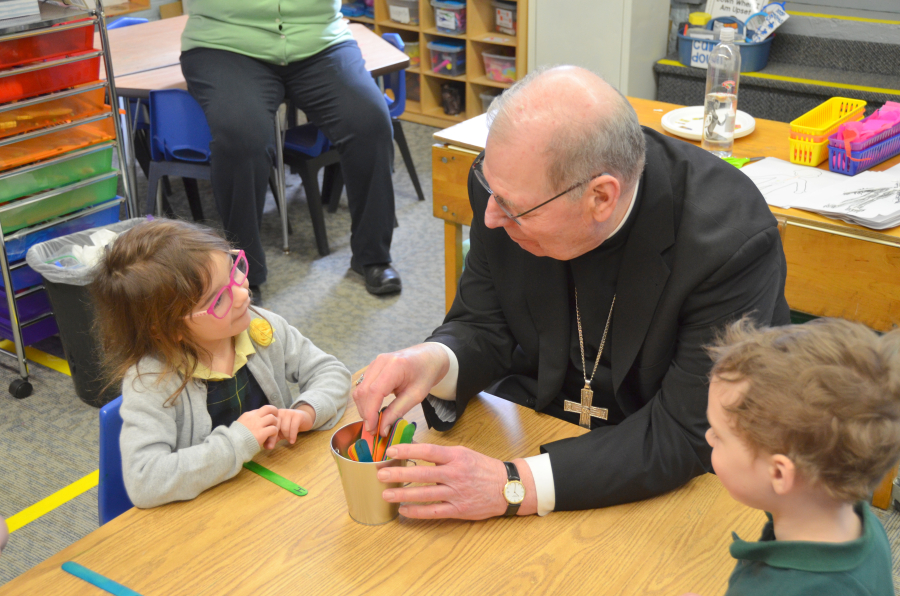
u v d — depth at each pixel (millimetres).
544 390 1346
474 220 1380
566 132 1050
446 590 887
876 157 1929
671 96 4090
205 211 3756
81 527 1979
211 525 999
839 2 3695
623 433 1104
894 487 1924
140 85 2965
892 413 652
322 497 1049
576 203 1090
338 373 1359
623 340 1257
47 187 2395
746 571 758
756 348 721
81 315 2268
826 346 684
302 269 3309
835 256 1733
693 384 1146
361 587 894
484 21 4559
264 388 1332
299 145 3287
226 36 2859
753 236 1163
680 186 1238
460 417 1233
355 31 3760
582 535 979
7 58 2156
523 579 902
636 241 1205
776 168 1974
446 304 2611
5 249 2361
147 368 1182
